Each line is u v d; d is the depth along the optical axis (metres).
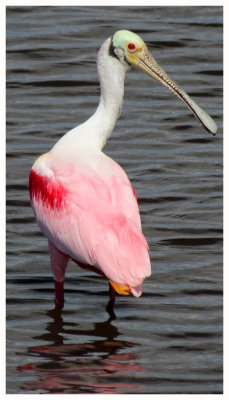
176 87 14.93
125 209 13.05
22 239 16.28
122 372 12.09
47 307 14.12
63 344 12.88
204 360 12.45
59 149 14.31
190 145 20.36
